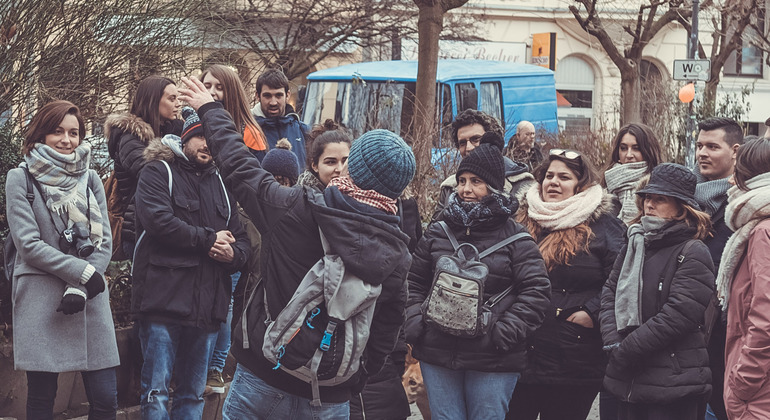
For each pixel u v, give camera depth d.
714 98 18.88
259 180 4.14
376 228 4.02
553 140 17.19
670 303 5.15
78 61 8.42
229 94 6.52
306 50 25.62
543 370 5.72
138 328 6.49
